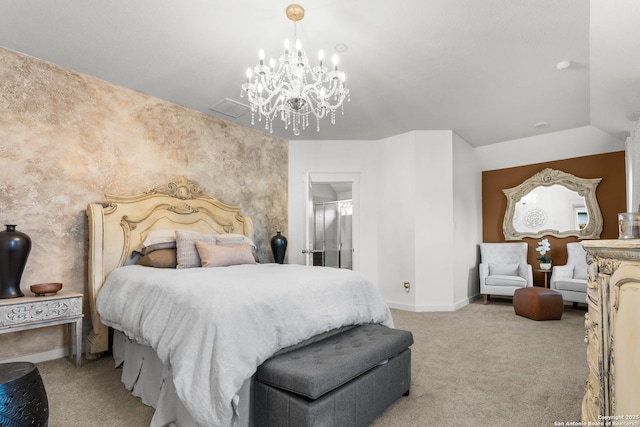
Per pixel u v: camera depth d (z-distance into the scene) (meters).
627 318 1.09
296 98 2.58
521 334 3.67
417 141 5.04
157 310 2.09
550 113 4.33
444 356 3.01
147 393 2.15
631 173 4.34
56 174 3.05
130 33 2.62
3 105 2.78
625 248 1.07
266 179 5.05
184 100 3.89
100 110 3.36
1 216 2.75
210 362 1.66
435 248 4.98
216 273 2.51
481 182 6.33
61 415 2.01
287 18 2.43
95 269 3.06
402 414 2.04
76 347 2.77
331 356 1.87
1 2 2.27
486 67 3.14
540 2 2.25
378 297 2.71
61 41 2.73
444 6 2.30
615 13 2.09
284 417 1.66
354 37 2.67
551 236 5.57
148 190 3.68
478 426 1.90
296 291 2.13
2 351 2.73
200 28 2.56
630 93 3.22
